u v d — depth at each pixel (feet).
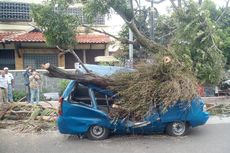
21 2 82.33
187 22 40.34
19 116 44.73
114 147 30.01
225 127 38.14
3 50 76.38
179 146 29.89
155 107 32.48
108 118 32.37
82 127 32.45
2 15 81.51
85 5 41.27
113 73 34.01
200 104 33.73
